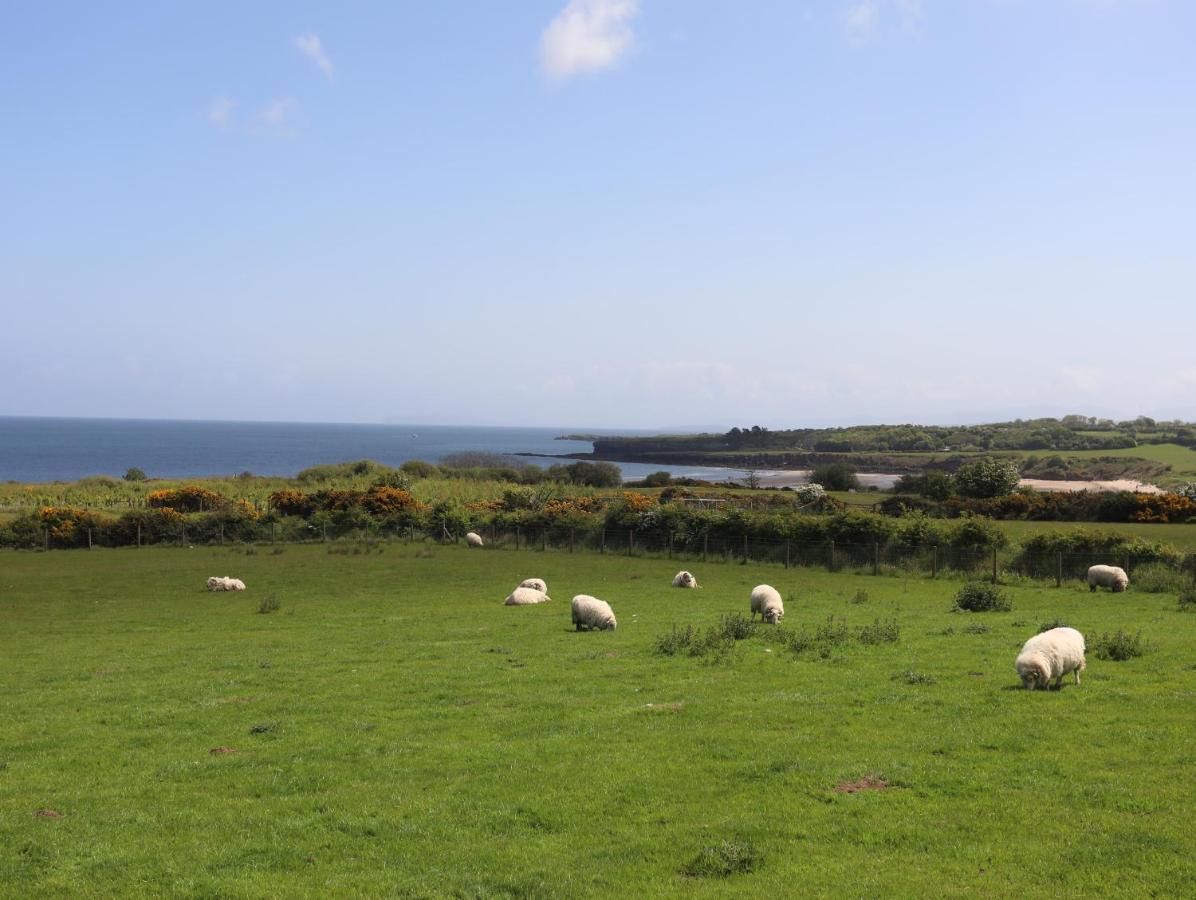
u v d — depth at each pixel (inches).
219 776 560.1
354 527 2783.0
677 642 981.8
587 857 415.8
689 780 519.5
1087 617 1211.2
